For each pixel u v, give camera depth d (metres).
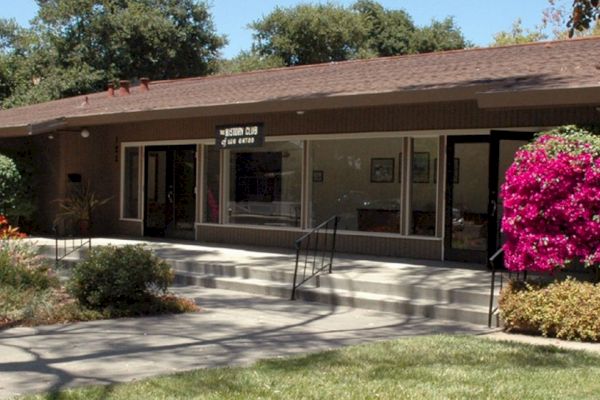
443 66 15.06
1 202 19.88
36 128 18.08
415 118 14.57
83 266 10.39
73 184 20.30
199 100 16.64
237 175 17.84
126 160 20.50
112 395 6.23
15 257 11.74
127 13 35.84
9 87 38.00
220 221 18.14
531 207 9.40
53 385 6.68
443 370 7.08
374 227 15.36
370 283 11.62
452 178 14.23
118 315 10.16
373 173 15.38
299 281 12.42
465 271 12.88
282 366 7.29
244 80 19.56
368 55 43.47
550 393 6.28
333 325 9.84
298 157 16.56
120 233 20.55
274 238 17.00
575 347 8.42
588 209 9.16
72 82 34.88
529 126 13.00
